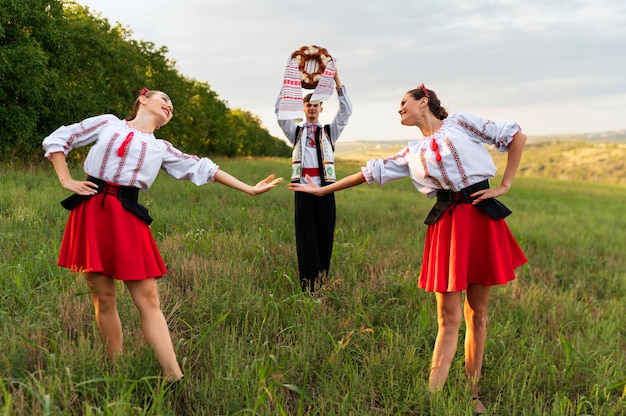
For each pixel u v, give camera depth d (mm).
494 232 3377
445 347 3430
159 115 3309
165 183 11352
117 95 22875
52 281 4086
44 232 5605
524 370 3807
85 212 3045
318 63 5004
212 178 3387
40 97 14125
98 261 2975
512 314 5066
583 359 4164
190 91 46406
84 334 3596
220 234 6215
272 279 5160
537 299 5547
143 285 3129
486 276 3396
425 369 3650
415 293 4957
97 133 3148
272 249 6043
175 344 3600
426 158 3402
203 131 47812
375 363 3553
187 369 3342
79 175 11406
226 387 3000
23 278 4109
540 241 9156
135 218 3088
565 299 5867
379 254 6328
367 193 15258
